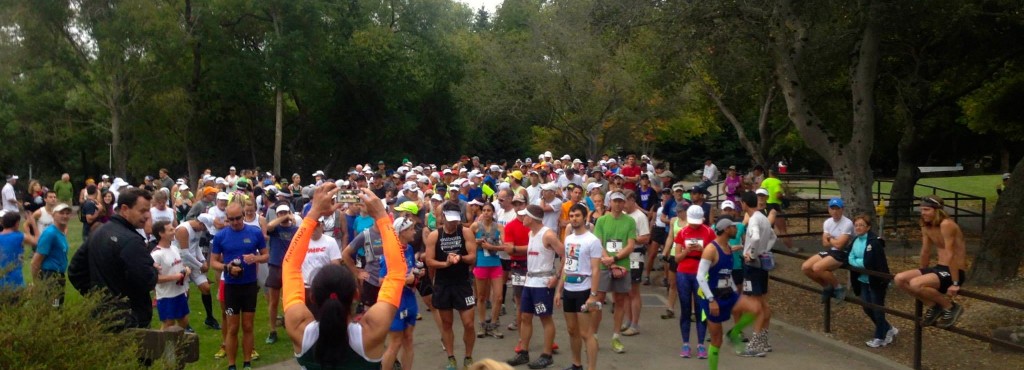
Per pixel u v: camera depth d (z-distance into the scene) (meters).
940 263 8.36
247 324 8.24
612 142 41.97
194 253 10.38
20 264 7.22
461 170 16.89
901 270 14.30
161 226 8.16
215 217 11.13
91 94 38.31
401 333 7.71
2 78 37.88
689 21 15.79
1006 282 12.13
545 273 8.50
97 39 35.62
